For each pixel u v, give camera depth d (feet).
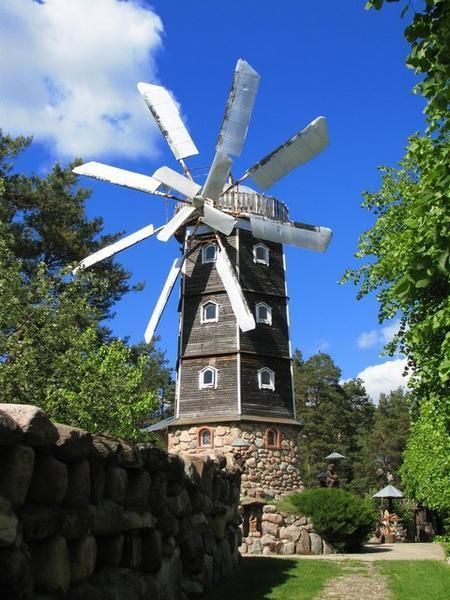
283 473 81.51
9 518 11.96
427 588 32.99
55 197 85.56
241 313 78.13
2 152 83.35
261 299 88.28
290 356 87.92
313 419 178.29
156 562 20.21
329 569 40.93
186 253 89.71
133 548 18.70
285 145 78.84
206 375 84.53
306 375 186.80
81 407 29.04
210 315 86.89
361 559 49.73
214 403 82.89
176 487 23.32
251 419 80.84
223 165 79.36
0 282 26.96
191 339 86.89
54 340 28.43
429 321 25.66
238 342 83.97
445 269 17.35
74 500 14.85
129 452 18.35
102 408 30.63
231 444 80.07
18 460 12.32
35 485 13.46
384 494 99.50
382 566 43.68
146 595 19.11
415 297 30.17
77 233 86.69
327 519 68.23
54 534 13.94
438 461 43.45
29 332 27.78
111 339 86.94
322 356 191.21
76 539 15.12
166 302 83.97
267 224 82.23
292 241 82.69
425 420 40.01
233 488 36.11
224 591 28.63
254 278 88.58
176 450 83.10
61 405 28.17
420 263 17.37
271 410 83.66
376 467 180.96
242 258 88.63
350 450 181.47
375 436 181.98
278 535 69.82
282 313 89.76
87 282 32.60
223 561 32.32
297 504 71.72
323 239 83.61
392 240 37.60
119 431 33.68
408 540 108.78
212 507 29.91
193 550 25.71
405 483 90.63
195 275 89.71
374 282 42.70
